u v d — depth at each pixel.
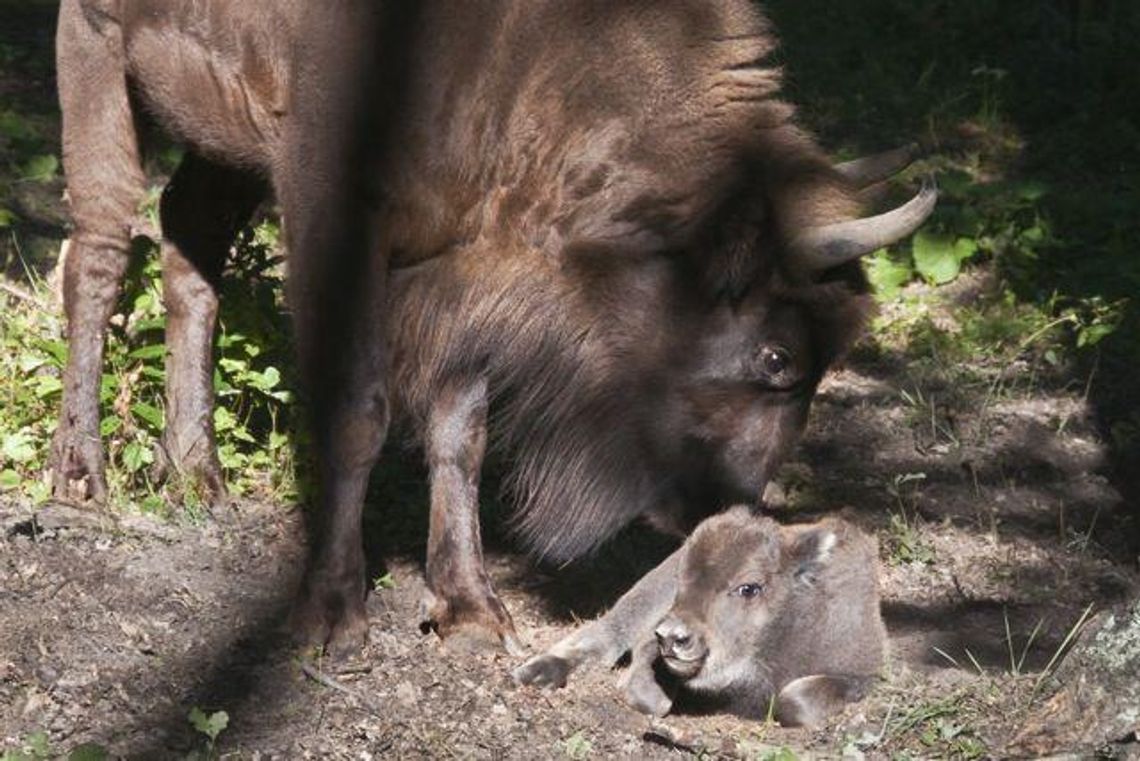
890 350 19.06
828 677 12.17
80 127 13.96
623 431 12.68
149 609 12.49
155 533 13.63
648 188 12.23
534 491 13.10
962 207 21.88
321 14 12.31
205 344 14.53
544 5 12.32
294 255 12.56
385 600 13.30
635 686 12.09
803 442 17.02
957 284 20.75
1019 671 12.64
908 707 11.75
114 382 14.57
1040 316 19.70
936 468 16.72
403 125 12.25
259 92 12.88
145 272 15.15
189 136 13.68
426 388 12.95
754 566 12.02
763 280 12.30
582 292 12.45
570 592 14.01
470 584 12.69
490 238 12.55
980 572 14.81
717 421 12.57
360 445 12.45
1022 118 25.45
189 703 11.42
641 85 12.33
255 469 14.86
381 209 12.41
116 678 11.57
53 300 16.05
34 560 12.88
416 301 12.83
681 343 12.44
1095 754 10.84
